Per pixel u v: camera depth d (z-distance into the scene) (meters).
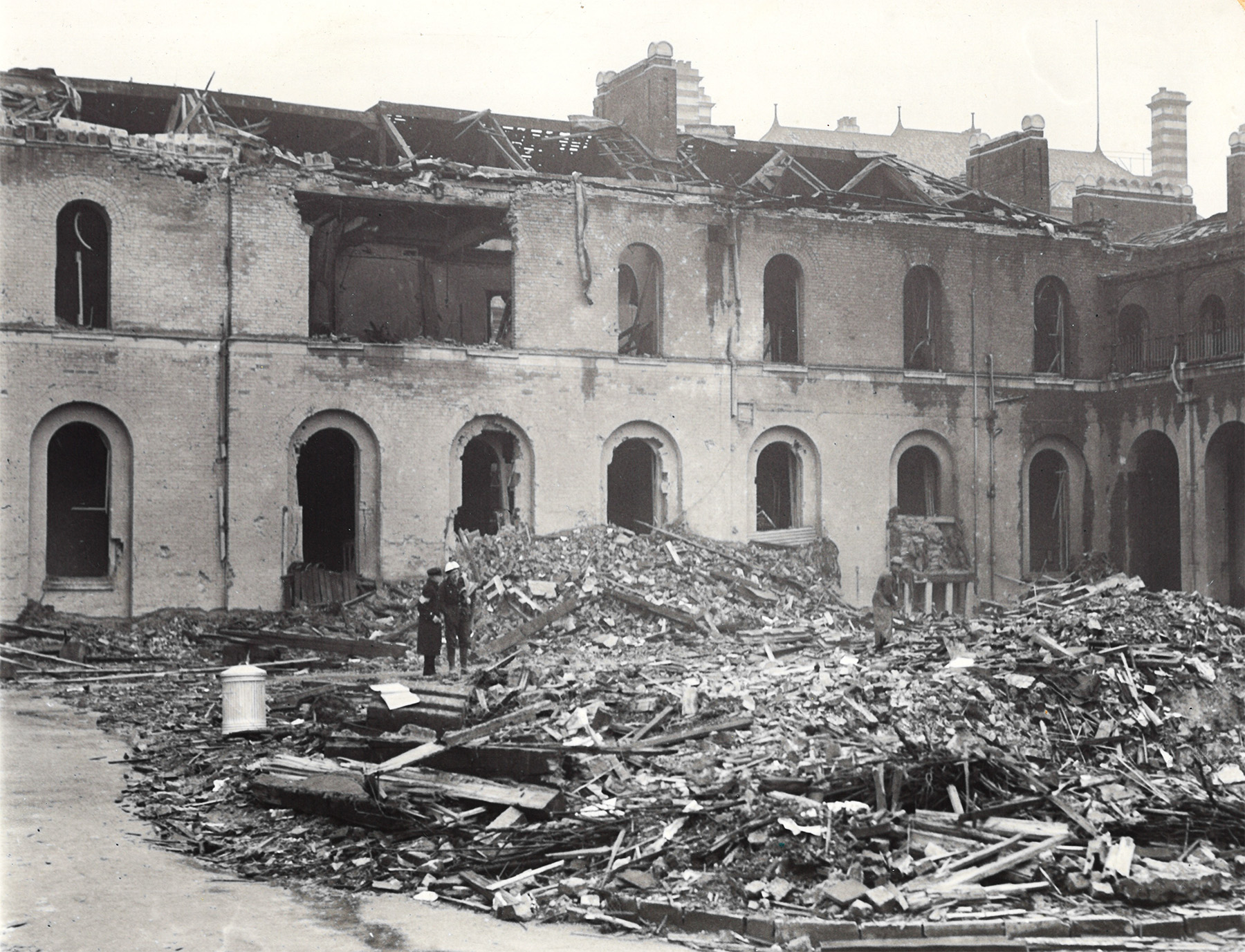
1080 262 38.88
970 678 17.88
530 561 30.61
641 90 36.84
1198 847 13.15
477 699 17.20
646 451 35.25
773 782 13.66
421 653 22.42
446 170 32.12
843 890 11.51
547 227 32.84
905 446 36.53
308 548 34.09
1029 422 37.91
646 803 13.55
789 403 35.16
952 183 39.59
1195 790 15.21
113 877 11.98
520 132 35.56
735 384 34.59
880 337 36.34
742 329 34.84
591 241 33.34
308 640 26.75
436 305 39.03
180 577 28.91
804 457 35.47
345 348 30.53
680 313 34.19
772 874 11.90
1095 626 19.53
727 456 34.44
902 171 39.88
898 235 36.66
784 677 19.42
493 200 32.44
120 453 28.72
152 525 28.72
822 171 40.12
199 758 16.55
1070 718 17.20
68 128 28.34
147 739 17.94
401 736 15.95
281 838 13.41
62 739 17.95
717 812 12.99
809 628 29.06
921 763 13.91
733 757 15.16
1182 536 35.72
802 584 32.75
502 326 38.78
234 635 27.02
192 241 29.34
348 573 30.55
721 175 39.69
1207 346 36.25
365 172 31.19
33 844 12.85
